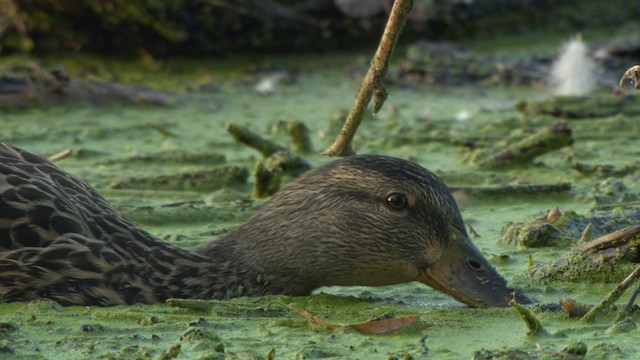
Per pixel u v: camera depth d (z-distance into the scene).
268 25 24.95
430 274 10.56
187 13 24.25
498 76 23.67
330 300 10.35
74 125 19.33
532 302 9.93
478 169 16.00
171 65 24.02
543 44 26.66
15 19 23.66
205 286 10.59
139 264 10.38
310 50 25.47
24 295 9.88
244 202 13.67
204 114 20.66
